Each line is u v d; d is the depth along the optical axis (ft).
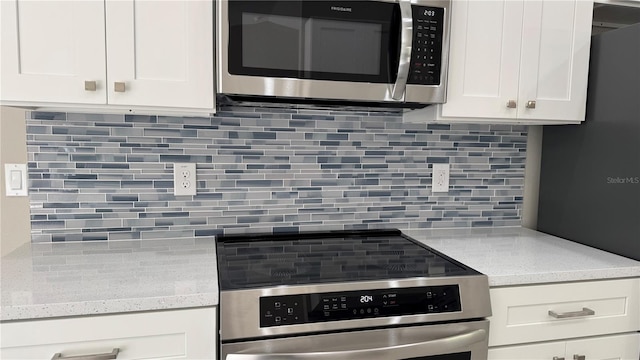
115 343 3.11
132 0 3.72
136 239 4.86
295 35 3.99
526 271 3.96
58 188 4.59
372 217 5.57
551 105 4.87
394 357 3.38
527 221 6.07
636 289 4.27
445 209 5.82
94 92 3.73
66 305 2.97
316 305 3.37
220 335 3.21
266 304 3.28
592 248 4.92
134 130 4.70
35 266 3.81
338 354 3.24
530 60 4.75
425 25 4.32
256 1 3.86
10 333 2.93
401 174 5.60
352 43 4.14
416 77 4.38
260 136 5.07
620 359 4.32
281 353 3.23
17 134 4.45
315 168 5.29
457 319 3.66
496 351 3.93
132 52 3.76
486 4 4.55
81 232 4.70
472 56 4.57
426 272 3.84
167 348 3.21
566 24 4.81
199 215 5.00
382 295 3.51
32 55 3.59
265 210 5.19
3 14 3.51
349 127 5.34
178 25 3.84
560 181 5.52
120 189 4.74
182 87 3.89
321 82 4.11
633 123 4.47
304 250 4.61
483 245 4.96
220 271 3.76
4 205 4.52
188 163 4.89
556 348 4.10
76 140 4.57
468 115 4.63
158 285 3.36
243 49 3.89
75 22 3.64
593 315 4.17
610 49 4.74
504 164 5.96
